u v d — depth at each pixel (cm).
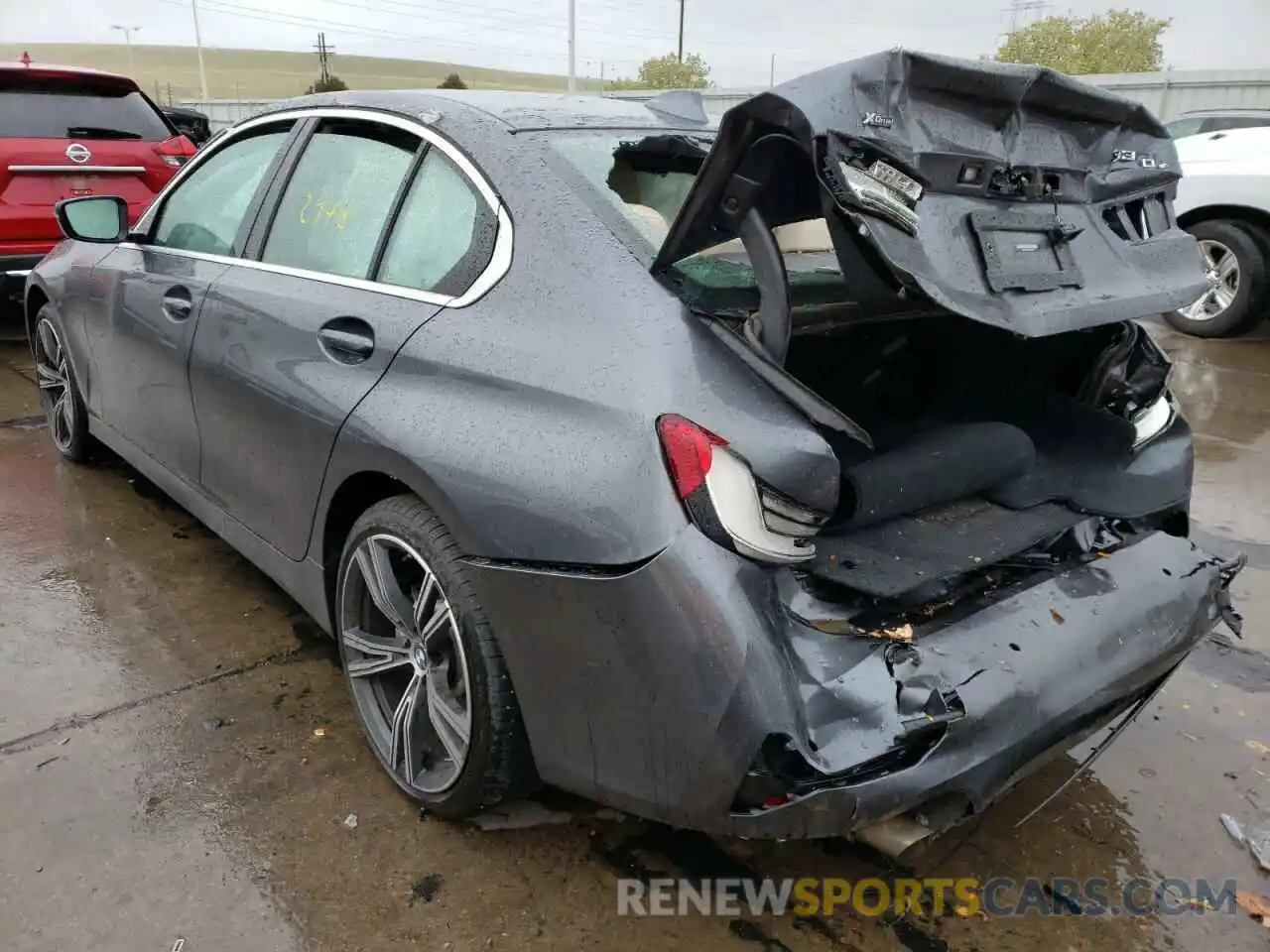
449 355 211
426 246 234
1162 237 232
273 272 276
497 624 199
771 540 174
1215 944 208
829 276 239
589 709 188
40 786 240
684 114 292
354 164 264
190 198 332
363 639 248
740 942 203
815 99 168
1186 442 263
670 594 171
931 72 183
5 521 390
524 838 229
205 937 199
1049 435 263
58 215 349
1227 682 309
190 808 235
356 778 248
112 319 356
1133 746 276
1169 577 230
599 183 221
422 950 198
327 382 237
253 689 284
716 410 176
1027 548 218
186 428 314
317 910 207
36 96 609
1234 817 247
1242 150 732
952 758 175
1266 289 734
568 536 182
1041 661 193
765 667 168
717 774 172
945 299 172
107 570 352
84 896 207
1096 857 232
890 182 173
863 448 233
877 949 203
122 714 270
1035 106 204
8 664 291
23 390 571
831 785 167
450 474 200
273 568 284
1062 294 194
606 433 181
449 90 273
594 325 193
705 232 188
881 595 186
